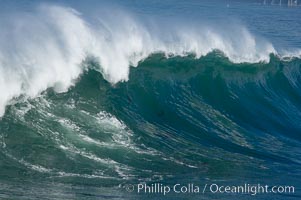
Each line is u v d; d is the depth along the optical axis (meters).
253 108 101.25
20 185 59.06
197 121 89.56
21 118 72.25
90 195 57.81
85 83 83.44
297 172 71.94
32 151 67.06
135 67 92.94
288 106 107.00
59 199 55.94
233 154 77.50
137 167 67.50
